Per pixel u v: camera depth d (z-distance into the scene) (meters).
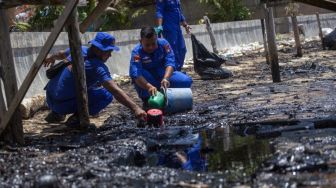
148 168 5.09
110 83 7.71
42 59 6.45
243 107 9.02
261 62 19.41
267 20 12.22
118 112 9.66
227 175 4.70
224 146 6.18
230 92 11.47
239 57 22.50
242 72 16.08
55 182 4.54
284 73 14.30
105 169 5.09
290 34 33.66
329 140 5.78
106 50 7.78
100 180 4.72
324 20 36.81
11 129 6.87
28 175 5.07
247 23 30.00
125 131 7.46
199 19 32.78
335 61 16.84
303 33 29.61
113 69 16.31
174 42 12.07
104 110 10.09
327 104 8.43
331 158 4.95
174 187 4.40
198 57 14.70
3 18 6.77
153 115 7.70
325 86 10.88
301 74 13.77
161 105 8.52
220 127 7.45
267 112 8.20
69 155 5.95
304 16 34.34
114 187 4.49
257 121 7.49
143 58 9.00
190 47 22.97
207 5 32.53
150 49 8.88
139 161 5.81
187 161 5.61
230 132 7.07
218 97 10.73
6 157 6.04
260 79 13.71
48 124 8.77
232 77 14.77
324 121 6.86
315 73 13.71
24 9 18.09
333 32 22.55
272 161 4.97
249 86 12.27
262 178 4.46
